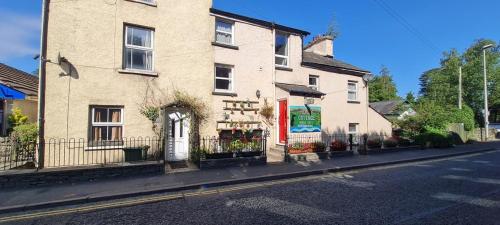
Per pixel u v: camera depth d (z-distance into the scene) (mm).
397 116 25297
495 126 38750
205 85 13180
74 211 6289
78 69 10508
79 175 8586
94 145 10734
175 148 12328
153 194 7637
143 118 11602
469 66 36969
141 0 11883
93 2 10906
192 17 13039
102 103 10875
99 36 10953
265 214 5887
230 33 14430
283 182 9117
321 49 21562
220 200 7020
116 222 5551
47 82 10023
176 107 12477
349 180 9344
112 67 11133
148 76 11805
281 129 14766
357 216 5691
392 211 5988
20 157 10133
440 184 8594
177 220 5598
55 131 10062
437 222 5332
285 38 16359
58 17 10281
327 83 17672
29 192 7430
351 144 14945
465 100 37344
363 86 19625
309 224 5289
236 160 11227
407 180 9234
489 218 5551
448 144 19594
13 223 5602
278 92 15094
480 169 11359
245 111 14188
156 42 12078
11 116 13164
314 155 13188
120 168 9156
